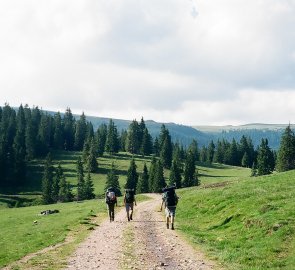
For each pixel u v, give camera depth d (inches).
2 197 5659.5
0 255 813.2
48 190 5413.4
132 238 923.4
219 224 1115.3
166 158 7426.2
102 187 6117.1
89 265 650.2
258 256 700.0
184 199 1743.4
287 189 1309.1
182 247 811.4
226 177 6781.5
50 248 844.6
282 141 5285.4
